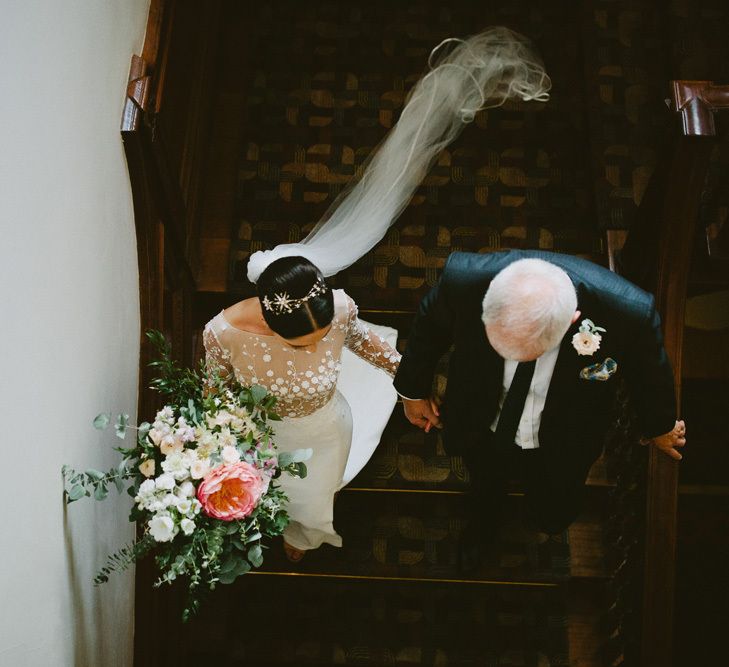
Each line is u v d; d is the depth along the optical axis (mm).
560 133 3434
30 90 1646
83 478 1944
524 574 3014
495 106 3480
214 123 3432
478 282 2098
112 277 2252
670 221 2553
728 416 3289
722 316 3176
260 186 3320
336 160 3379
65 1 1837
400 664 3074
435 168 3363
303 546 2891
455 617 3125
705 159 2439
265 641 3100
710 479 3318
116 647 2477
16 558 1686
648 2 3602
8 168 1550
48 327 1789
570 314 1921
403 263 3197
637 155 3320
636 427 2814
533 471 2518
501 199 3309
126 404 2443
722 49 3424
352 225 3242
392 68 3557
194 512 1938
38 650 1832
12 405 1621
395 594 3148
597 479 3051
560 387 2186
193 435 2016
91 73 2025
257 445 2123
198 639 3092
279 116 3457
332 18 3645
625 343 2096
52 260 1795
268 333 2236
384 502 3105
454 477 3025
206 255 3184
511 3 3662
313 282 2053
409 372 2389
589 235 3250
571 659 3076
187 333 3027
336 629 3115
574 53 3592
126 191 2355
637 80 3465
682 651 3314
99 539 2260
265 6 3658
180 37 2795
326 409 2482
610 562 3020
